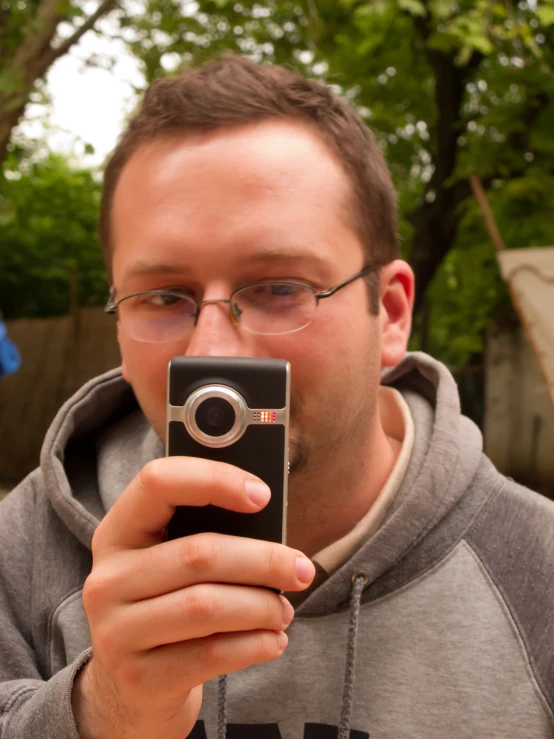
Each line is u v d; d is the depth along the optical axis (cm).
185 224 61
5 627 70
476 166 314
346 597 66
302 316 62
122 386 77
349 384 63
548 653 63
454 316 453
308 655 65
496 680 63
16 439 385
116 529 53
